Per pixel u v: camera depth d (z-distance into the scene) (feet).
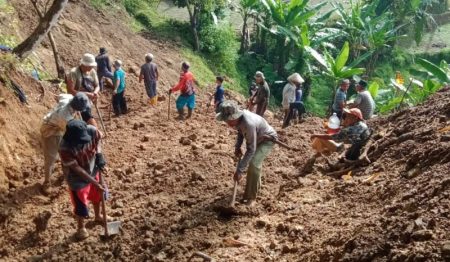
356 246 17.06
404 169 23.44
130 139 34.19
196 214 23.65
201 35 67.41
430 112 28.96
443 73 45.44
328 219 21.30
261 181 27.04
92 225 23.39
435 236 15.66
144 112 40.96
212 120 39.91
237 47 73.26
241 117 22.50
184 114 41.19
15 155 28.35
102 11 59.72
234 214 23.45
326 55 56.85
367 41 69.56
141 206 24.90
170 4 78.13
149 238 22.09
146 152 31.89
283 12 65.36
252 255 19.79
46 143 25.50
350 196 23.09
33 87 35.86
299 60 66.90
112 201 25.66
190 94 38.96
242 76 68.74
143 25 66.08
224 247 20.79
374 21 66.74
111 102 41.81
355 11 67.41
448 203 17.66
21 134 29.76
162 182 27.22
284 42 69.00
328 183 25.52
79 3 57.06
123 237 22.33
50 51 46.16
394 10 79.15
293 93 38.22
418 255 14.84
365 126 26.17
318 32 68.13
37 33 35.60
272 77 69.51
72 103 23.41
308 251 19.04
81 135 20.59
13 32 43.42
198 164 29.07
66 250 21.70
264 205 24.26
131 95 45.44
